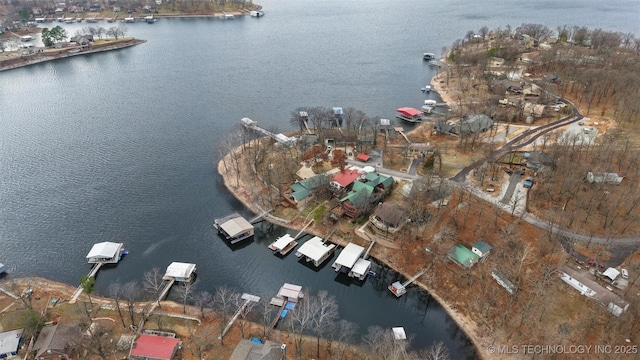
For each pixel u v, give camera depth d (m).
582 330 86.44
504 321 91.44
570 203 118.31
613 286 93.50
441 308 98.69
